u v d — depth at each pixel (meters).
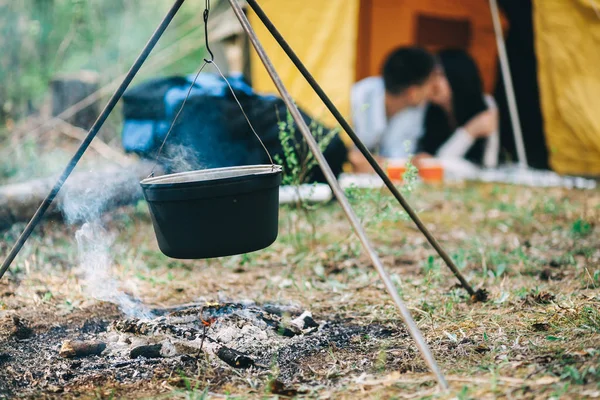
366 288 4.14
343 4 7.84
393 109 8.87
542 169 8.95
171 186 2.71
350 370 2.81
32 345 3.26
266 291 4.16
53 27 10.71
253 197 2.78
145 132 6.02
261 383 2.73
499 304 3.59
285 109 6.30
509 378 2.46
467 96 9.09
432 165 8.23
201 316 3.39
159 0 13.95
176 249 2.79
